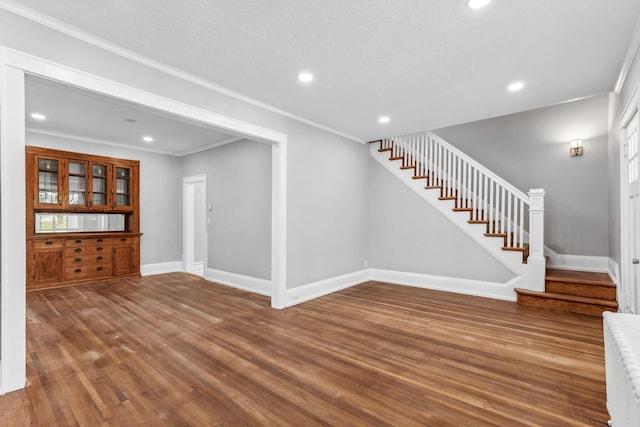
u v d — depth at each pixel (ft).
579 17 6.72
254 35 7.52
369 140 17.75
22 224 6.64
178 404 6.27
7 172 6.41
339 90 10.69
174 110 9.24
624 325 4.71
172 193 21.35
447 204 15.72
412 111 12.75
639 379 3.23
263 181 15.49
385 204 17.94
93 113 13.24
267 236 15.23
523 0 6.21
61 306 13.03
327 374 7.48
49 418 5.81
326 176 15.29
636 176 9.15
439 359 8.24
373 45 7.93
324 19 6.89
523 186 16.55
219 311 12.46
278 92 10.87
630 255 10.08
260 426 5.64
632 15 6.62
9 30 6.42
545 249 16.01
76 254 16.94
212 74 9.53
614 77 9.57
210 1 6.31
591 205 14.94
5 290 6.48
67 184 16.53
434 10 6.55
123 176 18.86
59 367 7.76
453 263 15.66
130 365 7.89
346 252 16.66
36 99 11.62
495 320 11.28
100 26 7.17
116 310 12.53
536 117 16.24
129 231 19.45
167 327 10.62
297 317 11.71
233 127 10.92
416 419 5.82
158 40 7.73
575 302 12.12
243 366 7.87
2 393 6.50
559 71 9.23
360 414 5.98
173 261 21.43
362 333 10.10
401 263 17.39
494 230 14.53
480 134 17.71
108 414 5.94
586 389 6.76
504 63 8.79
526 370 7.62
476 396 6.55
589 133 14.98
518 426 5.59
